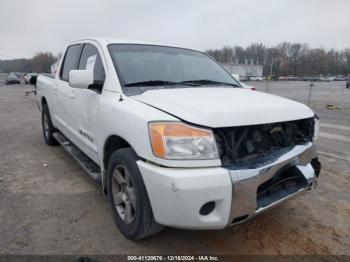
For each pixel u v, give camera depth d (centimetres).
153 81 329
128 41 379
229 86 367
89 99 342
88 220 313
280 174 265
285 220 330
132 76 323
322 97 2078
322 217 339
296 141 286
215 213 230
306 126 294
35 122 905
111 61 332
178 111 240
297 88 3112
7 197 362
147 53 367
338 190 416
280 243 288
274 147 268
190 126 229
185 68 377
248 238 294
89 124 348
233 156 238
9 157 521
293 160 262
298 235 302
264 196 256
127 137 257
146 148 237
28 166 475
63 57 494
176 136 227
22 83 4906
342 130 825
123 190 283
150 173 232
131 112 258
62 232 291
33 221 309
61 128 490
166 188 222
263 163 243
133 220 263
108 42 363
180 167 225
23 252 260
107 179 301
